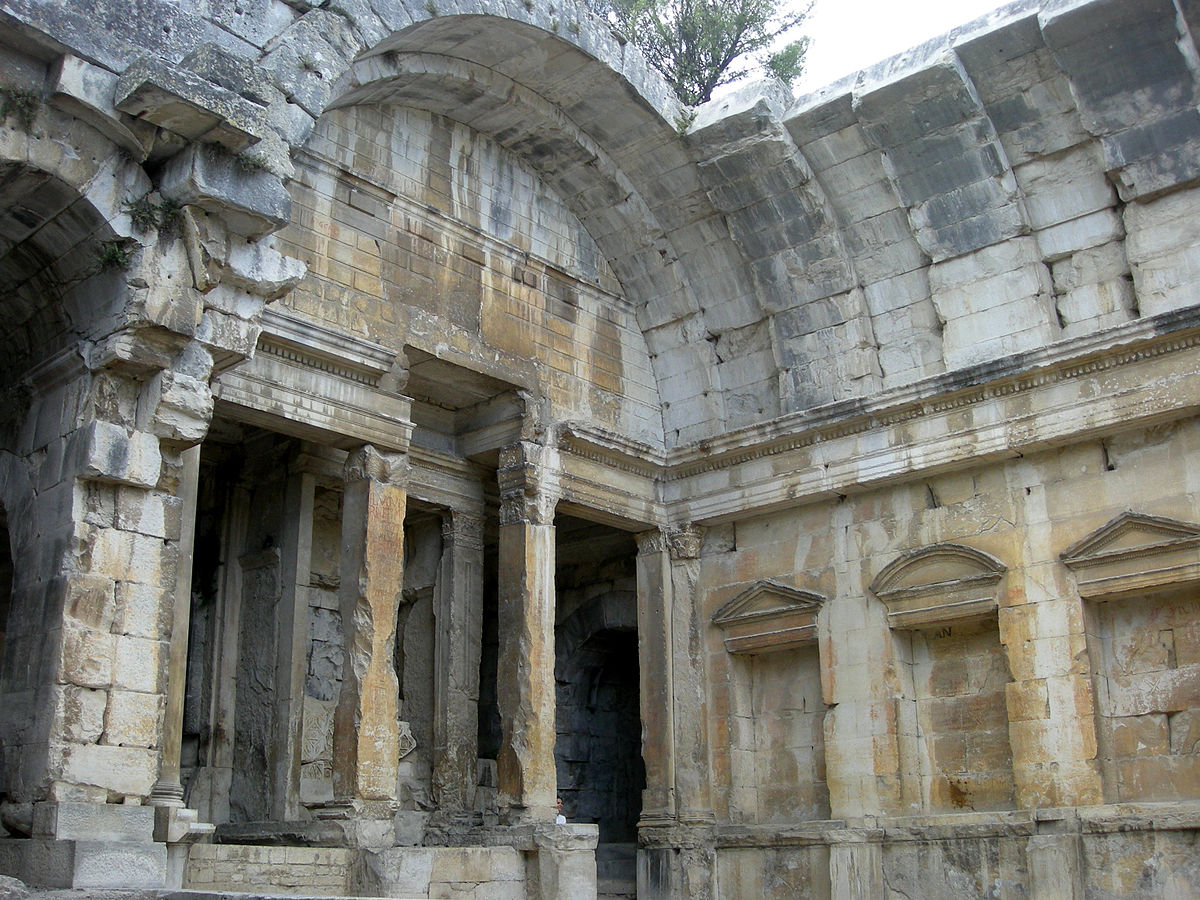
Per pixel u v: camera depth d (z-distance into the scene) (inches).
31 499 579.2
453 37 753.6
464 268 832.3
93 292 570.3
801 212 855.7
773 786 879.7
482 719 1063.6
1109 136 754.8
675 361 949.8
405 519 928.3
